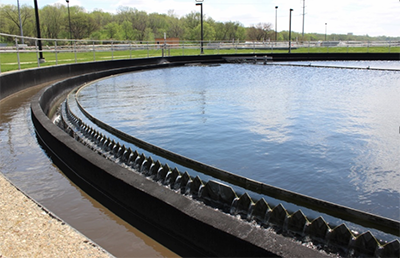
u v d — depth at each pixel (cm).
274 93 1638
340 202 506
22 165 601
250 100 1424
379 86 1923
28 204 365
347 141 815
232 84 2031
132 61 3056
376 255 297
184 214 327
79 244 289
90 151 536
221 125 984
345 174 610
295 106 1280
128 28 8600
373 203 502
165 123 1018
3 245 285
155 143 818
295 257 247
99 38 7675
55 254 273
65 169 580
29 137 761
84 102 1412
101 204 457
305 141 816
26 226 318
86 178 506
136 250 349
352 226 402
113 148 676
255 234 281
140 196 386
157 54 4478
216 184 413
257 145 787
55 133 643
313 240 338
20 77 1381
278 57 4578
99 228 393
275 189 483
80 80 2030
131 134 902
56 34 7362
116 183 429
